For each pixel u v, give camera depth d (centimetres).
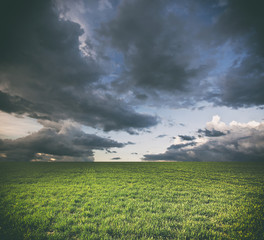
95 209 769
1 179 1678
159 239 517
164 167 2936
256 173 2102
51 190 1156
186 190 1199
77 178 1720
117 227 585
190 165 3272
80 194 1057
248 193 1101
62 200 930
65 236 533
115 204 862
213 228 594
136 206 830
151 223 627
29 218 659
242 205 836
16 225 600
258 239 514
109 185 1348
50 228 588
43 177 1795
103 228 571
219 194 1077
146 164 3662
